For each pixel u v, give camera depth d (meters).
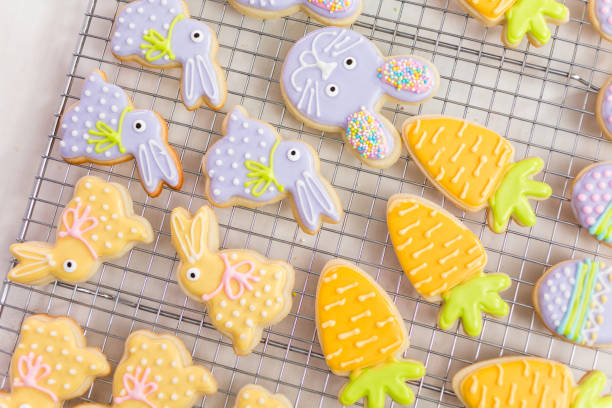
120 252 0.61
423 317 0.62
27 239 0.63
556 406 0.59
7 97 0.64
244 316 0.60
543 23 0.61
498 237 0.62
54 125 0.63
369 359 0.60
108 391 0.62
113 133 0.61
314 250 0.62
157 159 0.61
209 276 0.60
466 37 0.62
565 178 0.62
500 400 0.59
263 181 0.61
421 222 0.61
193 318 0.62
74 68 0.63
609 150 0.62
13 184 0.64
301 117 0.62
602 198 0.60
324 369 0.62
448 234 0.60
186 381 0.60
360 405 0.61
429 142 0.61
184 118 0.64
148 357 0.60
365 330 0.60
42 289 0.63
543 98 0.63
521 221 0.61
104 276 0.63
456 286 0.60
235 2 0.62
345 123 0.61
